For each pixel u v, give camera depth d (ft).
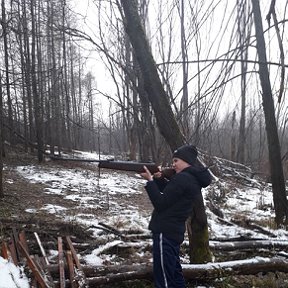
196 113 17.21
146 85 16.70
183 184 13.07
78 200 35.14
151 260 19.38
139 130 18.08
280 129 33.71
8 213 27.07
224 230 26.86
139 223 28.19
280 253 20.36
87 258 19.08
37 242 18.70
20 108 70.08
